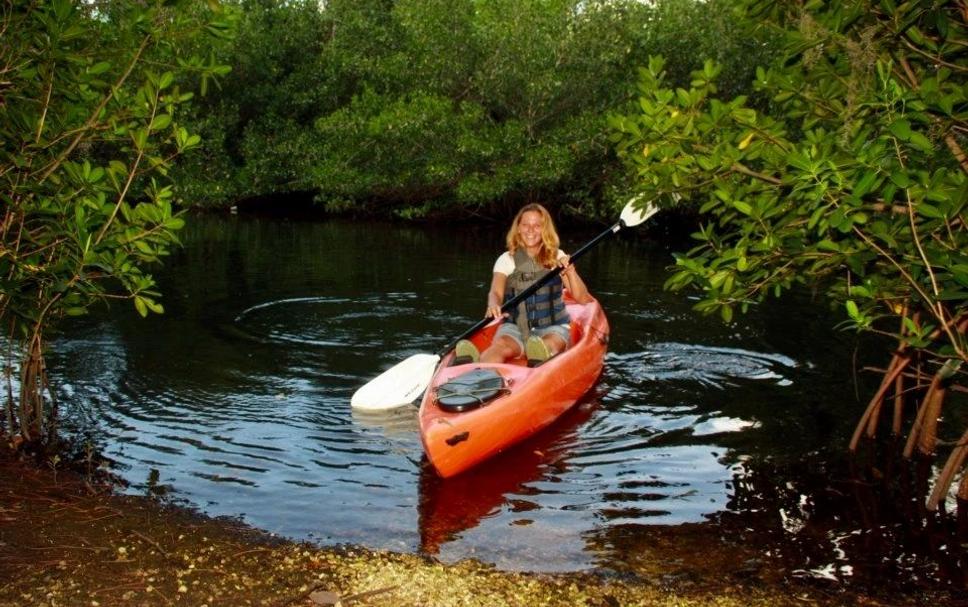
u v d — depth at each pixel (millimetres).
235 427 4531
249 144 19875
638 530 3361
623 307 7930
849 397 5121
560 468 4035
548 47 15539
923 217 3045
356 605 2756
